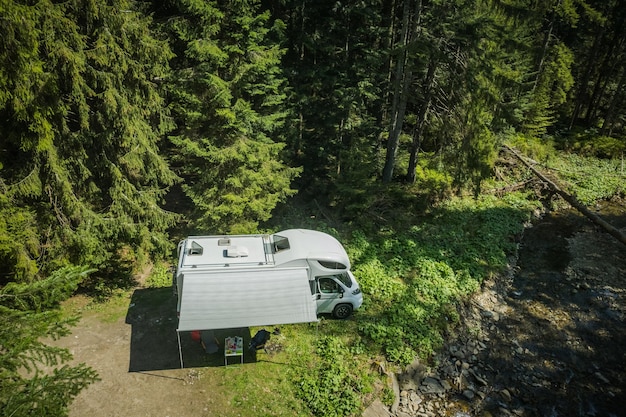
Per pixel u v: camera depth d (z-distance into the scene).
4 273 12.98
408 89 22.11
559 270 21.23
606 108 45.62
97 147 14.41
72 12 12.23
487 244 22.06
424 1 22.61
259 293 12.55
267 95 17.88
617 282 20.38
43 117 11.58
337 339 14.33
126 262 17.36
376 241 20.56
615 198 29.19
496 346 16.05
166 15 17.02
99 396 11.55
